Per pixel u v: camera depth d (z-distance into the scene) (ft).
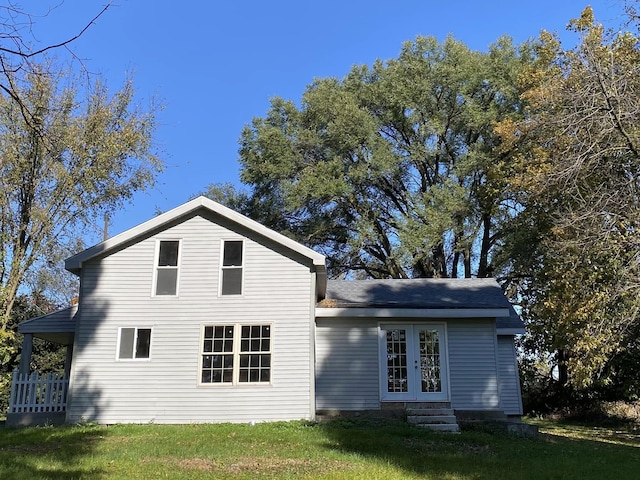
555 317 57.62
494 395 56.18
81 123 73.00
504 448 42.19
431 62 100.68
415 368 57.26
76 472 30.09
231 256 56.13
